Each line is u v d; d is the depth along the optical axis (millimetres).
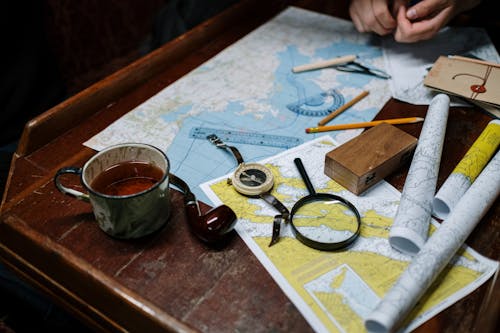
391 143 815
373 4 1144
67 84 1763
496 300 600
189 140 897
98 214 679
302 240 691
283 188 789
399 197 774
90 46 1840
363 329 590
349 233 705
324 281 645
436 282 649
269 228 721
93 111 967
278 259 673
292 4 1401
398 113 967
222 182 805
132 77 1032
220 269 662
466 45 1177
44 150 879
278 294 630
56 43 1709
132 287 640
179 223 729
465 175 758
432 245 634
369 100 1007
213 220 673
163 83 1061
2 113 1398
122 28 1944
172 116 961
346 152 795
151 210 674
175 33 1567
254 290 635
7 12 1400
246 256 679
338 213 739
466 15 1307
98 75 1708
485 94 935
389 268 663
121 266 668
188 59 1149
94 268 656
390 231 685
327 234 703
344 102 1003
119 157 730
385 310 563
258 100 1010
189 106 989
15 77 1429
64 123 917
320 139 896
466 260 680
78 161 852
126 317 641
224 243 697
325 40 1231
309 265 665
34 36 1478
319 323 595
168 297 627
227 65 1125
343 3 1397
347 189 787
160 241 702
